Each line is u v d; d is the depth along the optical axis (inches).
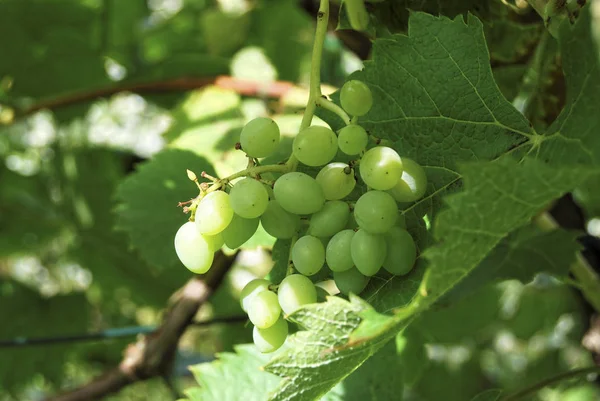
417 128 25.1
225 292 52.9
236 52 46.9
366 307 21.4
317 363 22.1
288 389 22.4
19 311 53.4
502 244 31.3
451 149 24.9
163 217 32.5
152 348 34.9
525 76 29.2
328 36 45.1
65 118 50.0
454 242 20.9
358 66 47.5
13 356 52.0
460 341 41.2
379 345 22.2
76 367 62.9
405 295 23.2
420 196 23.6
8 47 47.3
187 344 77.0
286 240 25.0
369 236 22.5
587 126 23.5
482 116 24.8
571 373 28.9
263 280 23.2
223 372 28.8
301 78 53.0
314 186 22.9
